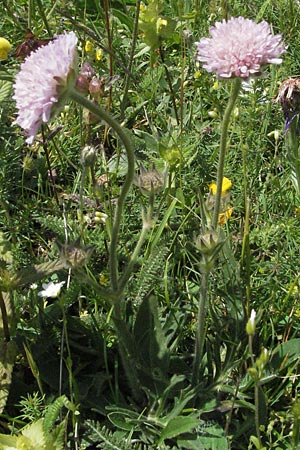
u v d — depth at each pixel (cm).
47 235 271
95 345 224
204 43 176
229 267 231
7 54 286
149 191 189
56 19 357
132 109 323
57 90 155
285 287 238
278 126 307
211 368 214
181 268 252
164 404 203
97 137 309
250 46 170
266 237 253
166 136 293
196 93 324
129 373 207
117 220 181
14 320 215
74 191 283
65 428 195
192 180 279
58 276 238
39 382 200
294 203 275
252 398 204
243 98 315
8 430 205
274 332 225
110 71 306
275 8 374
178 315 226
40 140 280
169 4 372
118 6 398
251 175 284
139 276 234
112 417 201
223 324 224
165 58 341
